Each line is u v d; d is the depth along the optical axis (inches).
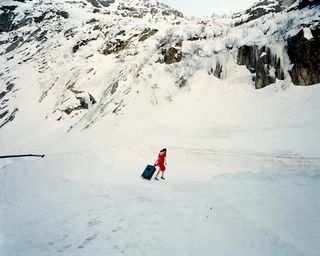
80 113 1486.2
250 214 223.6
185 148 705.0
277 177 333.4
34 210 315.3
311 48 1011.3
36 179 450.0
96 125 1199.6
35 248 223.5
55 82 1828.2
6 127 1626.5
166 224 271.7
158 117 1087.0
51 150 1136.2
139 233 251.1
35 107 1713.8
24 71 2130.9
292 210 218.2
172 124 999.0
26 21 3048.7
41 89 1849.2
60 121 1485.0
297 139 666.8
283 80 1058.7
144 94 1250.6
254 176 353.1
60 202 346.9
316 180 296.8
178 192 402.9
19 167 468.8
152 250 218.8
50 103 1691.7
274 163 560.4
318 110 832.3
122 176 535.8
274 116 889.5
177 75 1277.1
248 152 617.9
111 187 436.8
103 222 278.7
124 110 1207.6
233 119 939.3
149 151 735.1
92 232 254.2
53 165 530.6
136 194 392.2
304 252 157.3
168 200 356.5
